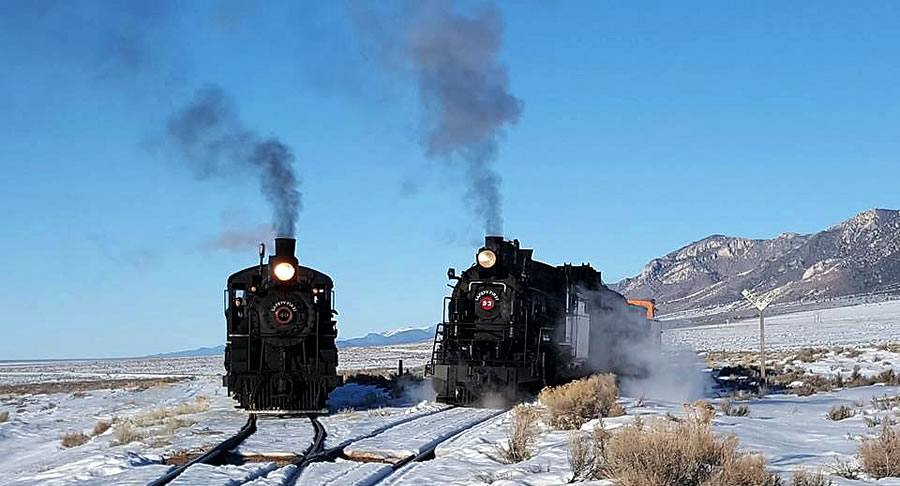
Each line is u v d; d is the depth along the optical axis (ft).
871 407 74.18
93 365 490.08
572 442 44.01
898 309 464.24
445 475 43.98
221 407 90.38
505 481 40.65
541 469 44.32
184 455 53.47
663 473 36.91
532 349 88.38
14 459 77.00
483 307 87.81
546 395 69.10
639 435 39.01
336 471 46.32
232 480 43.06
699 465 37.60
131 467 48.67
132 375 293.43
